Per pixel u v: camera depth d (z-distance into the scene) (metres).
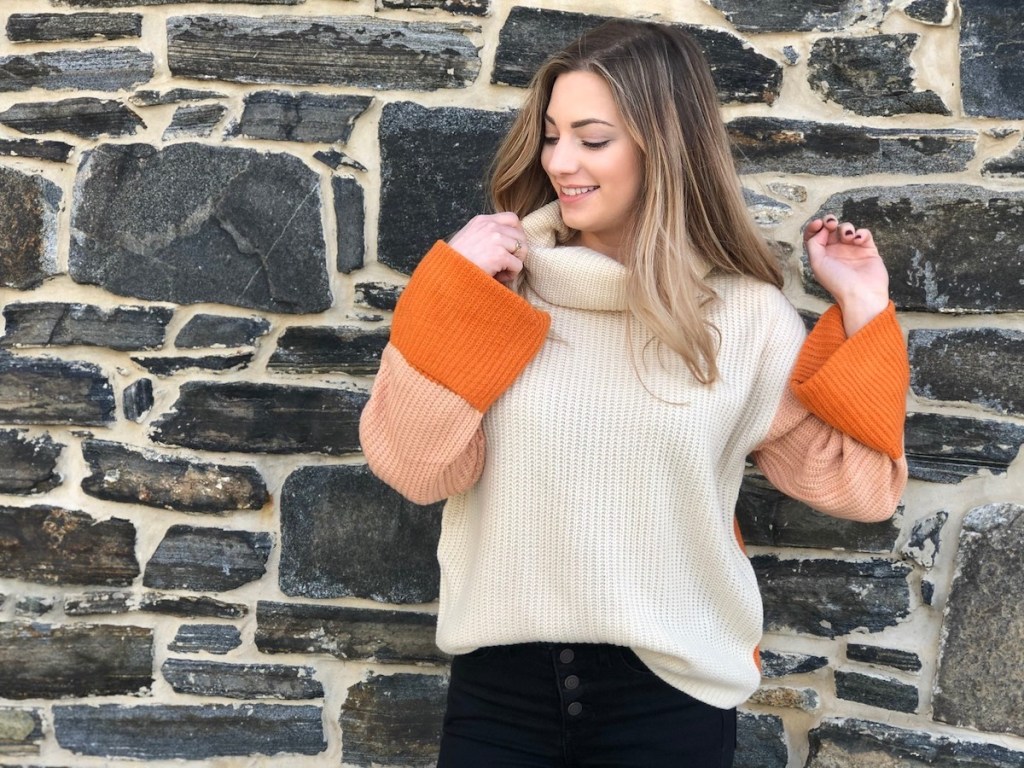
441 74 1.93
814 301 1.92
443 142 1.94
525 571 1.50
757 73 1.89
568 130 1.49
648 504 1.48
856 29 1.86
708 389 1.47
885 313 1.55
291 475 2.05
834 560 1.97
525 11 1.91
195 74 1.97
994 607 1.88
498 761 1.54
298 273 1.99
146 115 1.99
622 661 1.50
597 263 1.50
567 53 1.53
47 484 2.08
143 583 2.09
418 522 2.04
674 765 1.51
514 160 1.63
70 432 2.07
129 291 2.01
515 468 1.49
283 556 2.07
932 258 1.86
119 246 2.01
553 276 1.53
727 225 1.55
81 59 1.99
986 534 1.87
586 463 1.47
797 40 1.88
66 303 2.04
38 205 2.01
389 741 2.10
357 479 2.04
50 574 2.11
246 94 1.97
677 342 1.43
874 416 1.50
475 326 1.44
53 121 2.00
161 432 2.05
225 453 2.05
